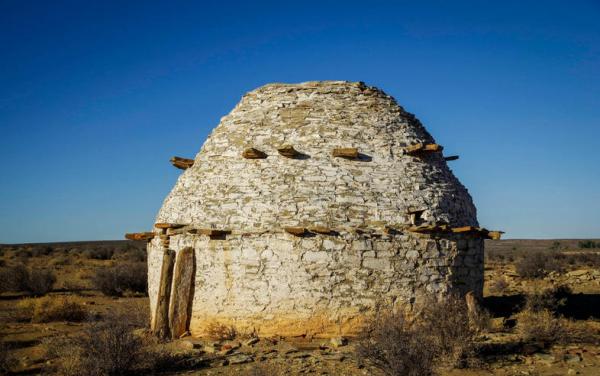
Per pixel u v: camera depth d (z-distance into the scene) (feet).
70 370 32.01
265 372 29.45
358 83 46.57
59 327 52.34
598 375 29.12
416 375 27.40
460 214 44.04
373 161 41.78
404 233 39.11
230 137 44.75
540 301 49.78
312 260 37.60
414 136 45.44
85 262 152.05
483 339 37.22
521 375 29.48
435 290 39.22
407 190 41.19
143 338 40.19
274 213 39.11
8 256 181.98
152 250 46.24
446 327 33.01
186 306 40.63
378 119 44.42
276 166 41.27
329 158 41.29
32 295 78.95
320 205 39.04
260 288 37.96
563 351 34.32
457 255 41.11
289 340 36.99
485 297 63.87
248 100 47.01
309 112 43.83
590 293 67.62
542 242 376.48
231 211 40.37
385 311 36.88
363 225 38.68
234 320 38.42
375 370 30.07
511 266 127.44
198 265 40.73
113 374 31.42
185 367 32.50
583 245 246.47
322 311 37.11
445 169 46.85
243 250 38.81
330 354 33.50
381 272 37.99
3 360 34.65
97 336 33.65
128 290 81.15
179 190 45.98
